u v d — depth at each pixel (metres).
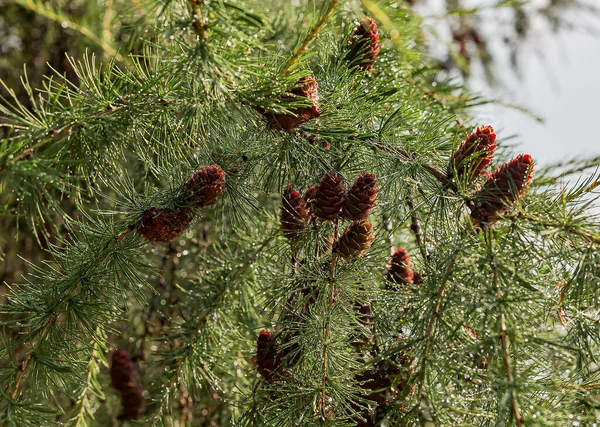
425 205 0.71
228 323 0.78
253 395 0.72
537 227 0.67
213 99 0.67
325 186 0.68
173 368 0.78
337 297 0.70
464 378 0.66
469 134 0.72
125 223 0.70
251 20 0.65
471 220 0.67
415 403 0.65
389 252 0.75
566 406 0.67
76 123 0.67
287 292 0.71
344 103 0.73
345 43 0.76
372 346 0.71
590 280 0.66
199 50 0.65
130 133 0.69
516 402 0.62
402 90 0.79
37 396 0.70
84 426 0.76
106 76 0.69
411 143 0.72
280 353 0.72
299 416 0.68
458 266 0.66
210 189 0.69
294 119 0.68
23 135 0.67
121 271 0.71
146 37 0.67
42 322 0.70
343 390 0.68
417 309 0.67
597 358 0.72
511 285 0.65
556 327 0.75
